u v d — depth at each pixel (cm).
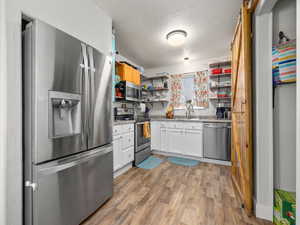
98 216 137
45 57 98
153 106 434
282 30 131
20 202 96
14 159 94
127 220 131
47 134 99
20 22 101
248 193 138
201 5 176
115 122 218
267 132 131
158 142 348
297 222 68
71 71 116
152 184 200
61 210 108
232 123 219
